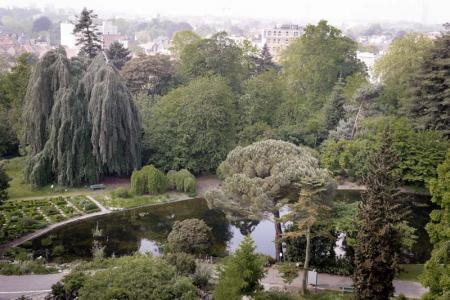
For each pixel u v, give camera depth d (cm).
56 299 2928
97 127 5638
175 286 2606
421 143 5853
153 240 4588
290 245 3912
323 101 7438
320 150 6681
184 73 8081
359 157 6150
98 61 5938
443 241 2945
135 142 6044
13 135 6994
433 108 5938
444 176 3075
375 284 2973
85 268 3562
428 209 5547
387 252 2920
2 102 7419
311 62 7506
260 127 6650
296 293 3359
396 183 3247
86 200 5372
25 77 7088
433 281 2548
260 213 3894
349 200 5703
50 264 3878
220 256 4125
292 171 3806
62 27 19138
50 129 5688
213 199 4072
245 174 4112
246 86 7294
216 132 6366
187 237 3994
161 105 6675
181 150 6253
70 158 5653
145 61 8006
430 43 7006
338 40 7719
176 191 5934
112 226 4884
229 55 7869
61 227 4728
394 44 7269
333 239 3600
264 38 17925
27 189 5719
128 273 2695
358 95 6519
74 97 5650
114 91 5753
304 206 3391
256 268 2809
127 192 5631
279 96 7275
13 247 4162
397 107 6888
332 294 3278
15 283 3347
